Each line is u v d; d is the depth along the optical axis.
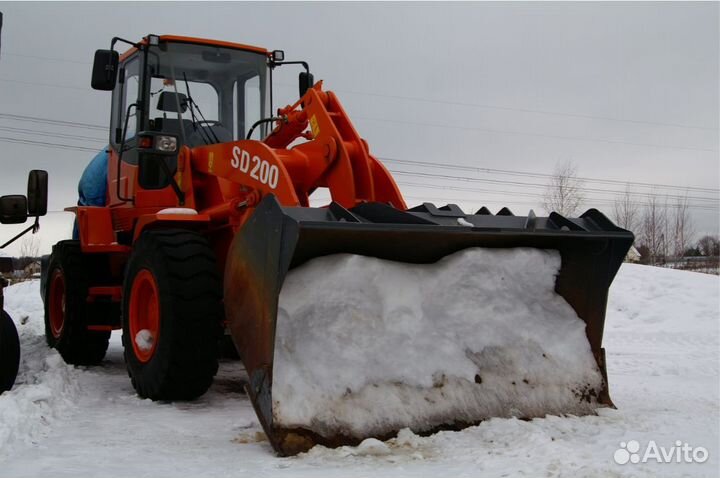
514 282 4.62
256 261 4.07
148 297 5.60
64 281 7.24
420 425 4.07
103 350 7.34
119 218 6.98
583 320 4.81
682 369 7.34
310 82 6.85
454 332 4.41
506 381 4.43
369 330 4.18
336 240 4.07
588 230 4.70
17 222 5.56
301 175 5.43
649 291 13.02
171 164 6.31
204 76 6.53
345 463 3.58
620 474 3.24
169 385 5.15
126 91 6.87
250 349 4.07
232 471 3.49
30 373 6.20
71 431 4.43
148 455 3.85
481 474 3.33
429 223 4.22
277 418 3.81
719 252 44.38
